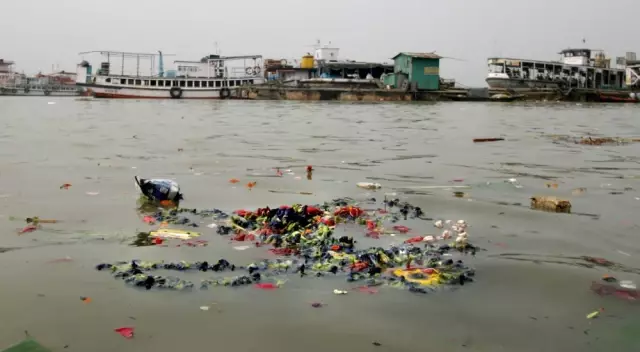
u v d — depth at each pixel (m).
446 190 9.95
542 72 69.25
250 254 6.18
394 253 6.18
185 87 65.38
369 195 9.47
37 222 7.52
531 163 13.42
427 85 64.25
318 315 4.68
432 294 5.16
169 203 8.73
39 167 12.15
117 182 10.51
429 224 7.59
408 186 10.34
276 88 63.34
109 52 68.00
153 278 5.37
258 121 27.92
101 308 4.76
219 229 7.09
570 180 11.10
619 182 10.93
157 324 4.48
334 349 4.14
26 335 4.27
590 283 5.51
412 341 4.28
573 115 36.41
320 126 24.80
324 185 10.37
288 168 12.44
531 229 7.41
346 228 7.27
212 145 16.80
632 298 5.14
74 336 4.26
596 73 71.19
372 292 5.17
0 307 4.75
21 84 96.94
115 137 18.88
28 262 5.90
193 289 5.18
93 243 6.59
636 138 19.83
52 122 25.83
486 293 5.22
